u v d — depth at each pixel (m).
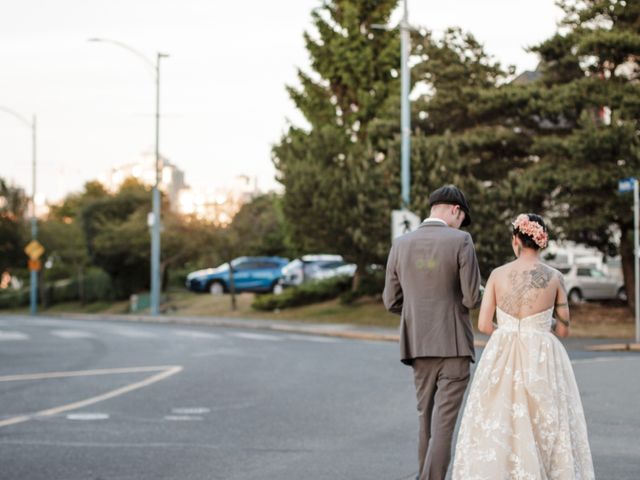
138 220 53.12
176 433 10.03
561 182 25.14
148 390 13.84
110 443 9.45
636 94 25.19
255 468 8.16
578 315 27.19
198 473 7.97
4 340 25.31
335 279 36.16
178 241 47.91
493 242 26.19
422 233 6.83
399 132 30.84
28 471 8.09
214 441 9.53
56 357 19.92
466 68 28.91
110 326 32.84
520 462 5.81
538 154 27.55
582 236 27.31
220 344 23.06
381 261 31.22
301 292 36.09
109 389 14.02
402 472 7.91
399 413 11.23
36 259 54.34
